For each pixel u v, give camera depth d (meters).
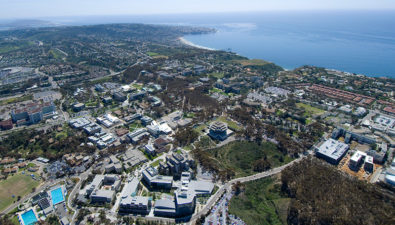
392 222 184.75
